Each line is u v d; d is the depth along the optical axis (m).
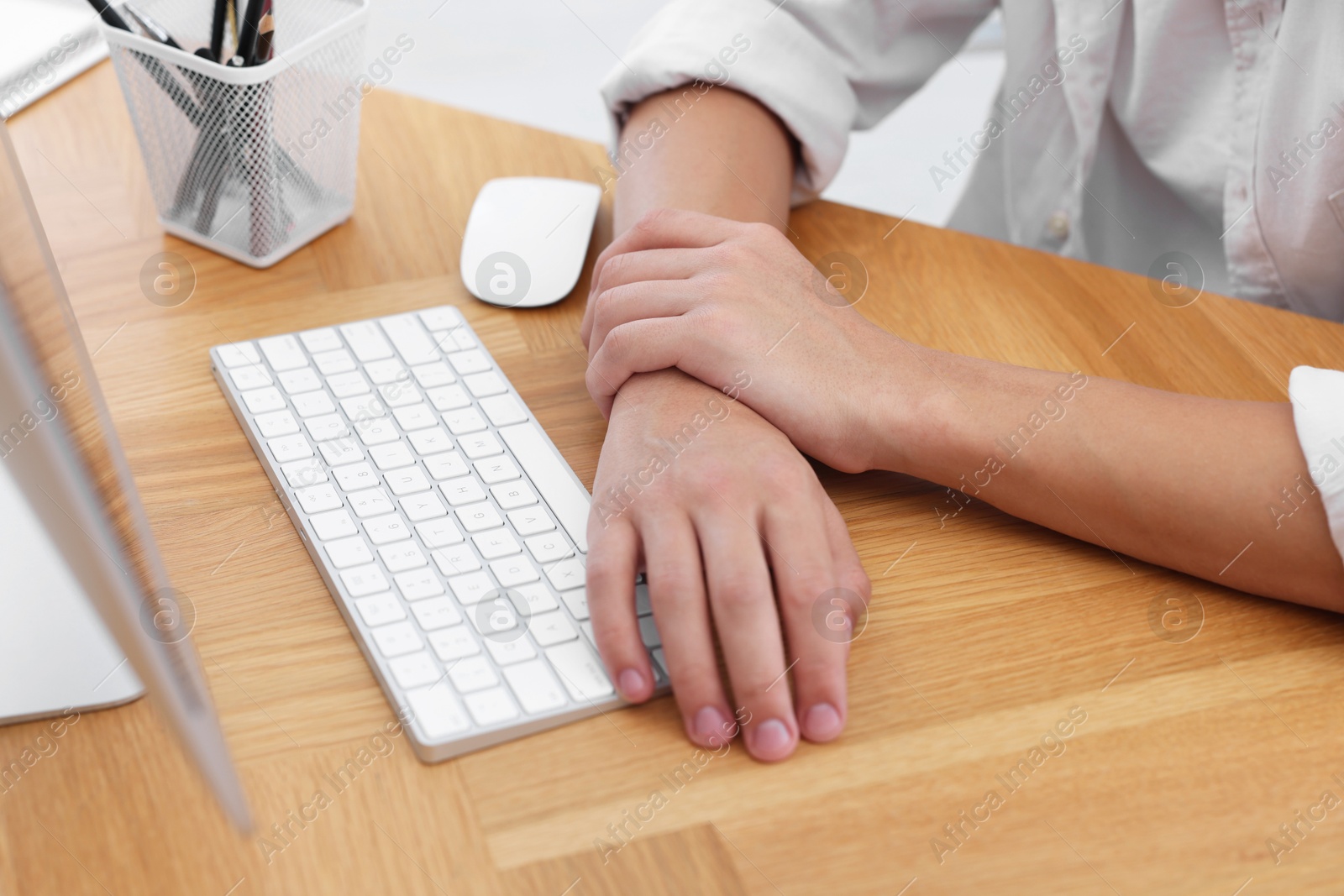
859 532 0.55
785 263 0.62
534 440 0.57
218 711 0.44
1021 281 0.71
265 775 0.42
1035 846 0.40
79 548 0.33
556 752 0.43
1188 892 0.39
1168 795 0.42
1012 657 0.48
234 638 0.47
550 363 0.63
